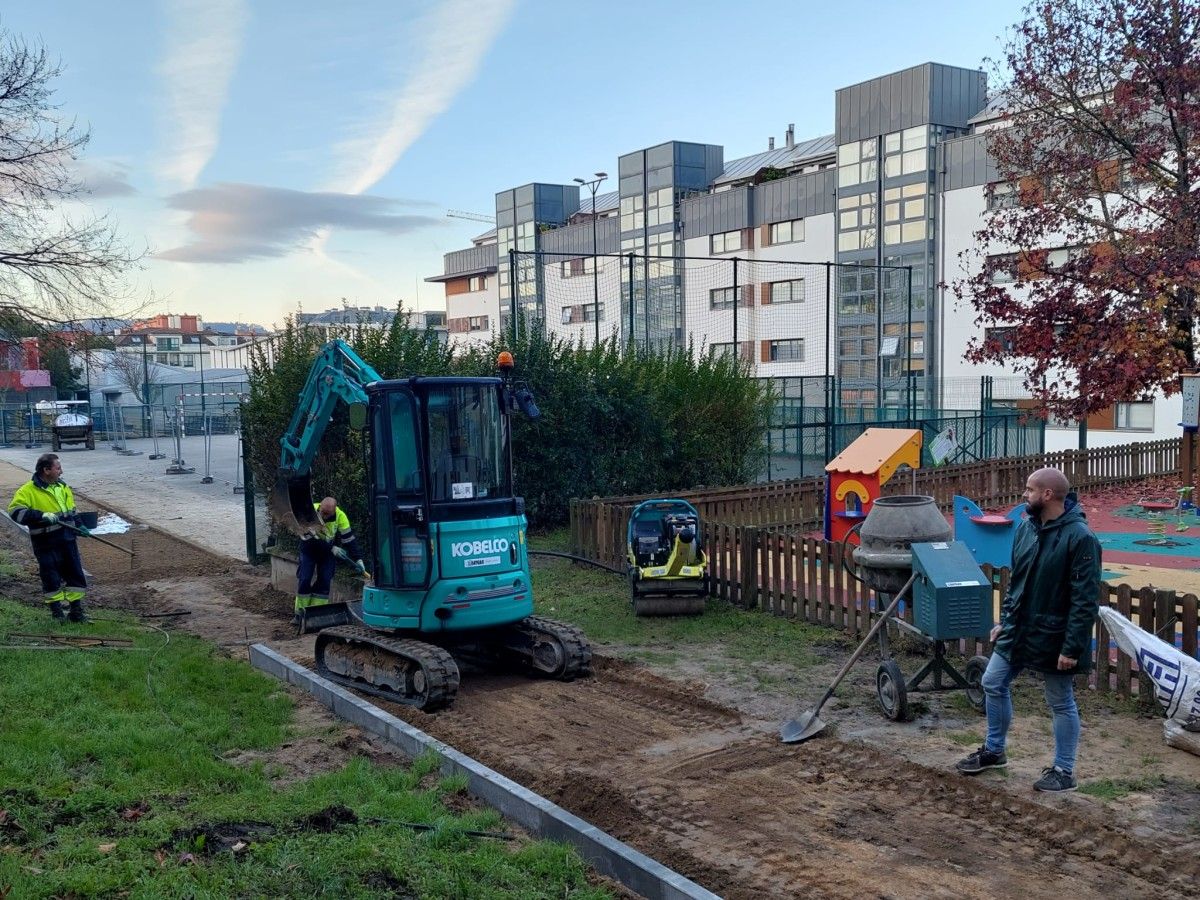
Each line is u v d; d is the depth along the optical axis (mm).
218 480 28328
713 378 20156
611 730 7531
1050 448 30250
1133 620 8109
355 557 11250
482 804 5977
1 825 4988
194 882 4414
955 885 4996
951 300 33688
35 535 10680
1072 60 20812
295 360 15125
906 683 8039
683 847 5469
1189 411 18859
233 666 9109
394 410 8609
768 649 9641
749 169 46219
